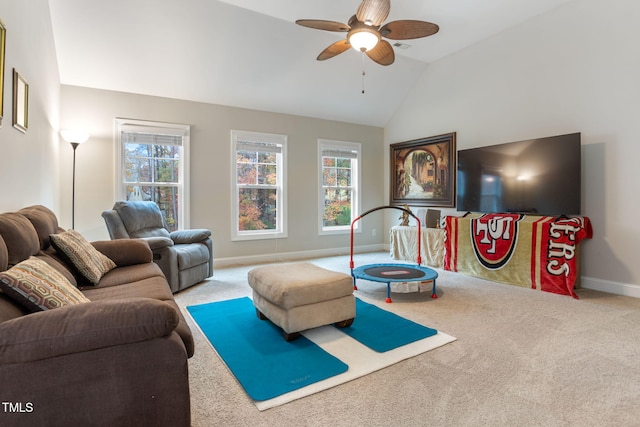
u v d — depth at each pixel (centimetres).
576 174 358
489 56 459
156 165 457
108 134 425
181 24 378
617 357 212
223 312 294
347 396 171
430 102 548
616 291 350
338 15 383
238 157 513
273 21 398
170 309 119
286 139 546
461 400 167
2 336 102
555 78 393
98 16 352
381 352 218
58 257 223
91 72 403
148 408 117
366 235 634
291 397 170
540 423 151
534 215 394
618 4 343
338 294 247
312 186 575
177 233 409
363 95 559
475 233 427
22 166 253
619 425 150
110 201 428
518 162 407
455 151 509
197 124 477
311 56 461
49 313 112
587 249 371
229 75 453
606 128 354
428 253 500
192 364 204
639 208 335
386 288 374
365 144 627
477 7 383
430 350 221
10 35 225
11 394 103
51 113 349
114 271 263
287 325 228
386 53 329
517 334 247
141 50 394
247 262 517
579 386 180
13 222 178
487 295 346
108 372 112
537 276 367
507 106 441
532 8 390
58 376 107
